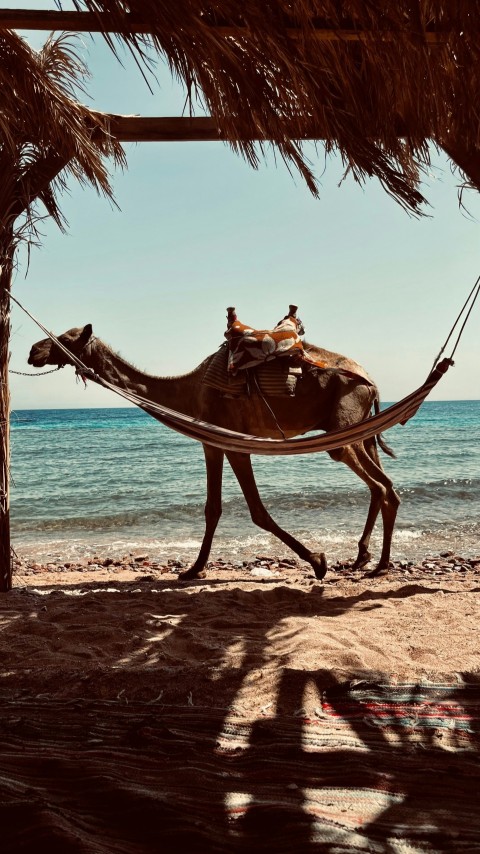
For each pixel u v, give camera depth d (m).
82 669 4.11
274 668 4.08
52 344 7.26
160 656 4.39
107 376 7.46
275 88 3.61
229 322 7.41
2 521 6.63
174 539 11.81
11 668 4.17
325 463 27.64
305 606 5.85
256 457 31.11
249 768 2.86
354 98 3.67
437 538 10.95
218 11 3.06
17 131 6.10
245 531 12.43
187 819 2.44
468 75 3.59
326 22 3.19
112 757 2.96
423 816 2.49
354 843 2.30
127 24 3.01
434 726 3.24
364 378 7.38
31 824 2.37
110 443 44.31
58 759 2.90
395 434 51.47
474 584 6.80
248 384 7.16
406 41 3.30
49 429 64.75
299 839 2.32
